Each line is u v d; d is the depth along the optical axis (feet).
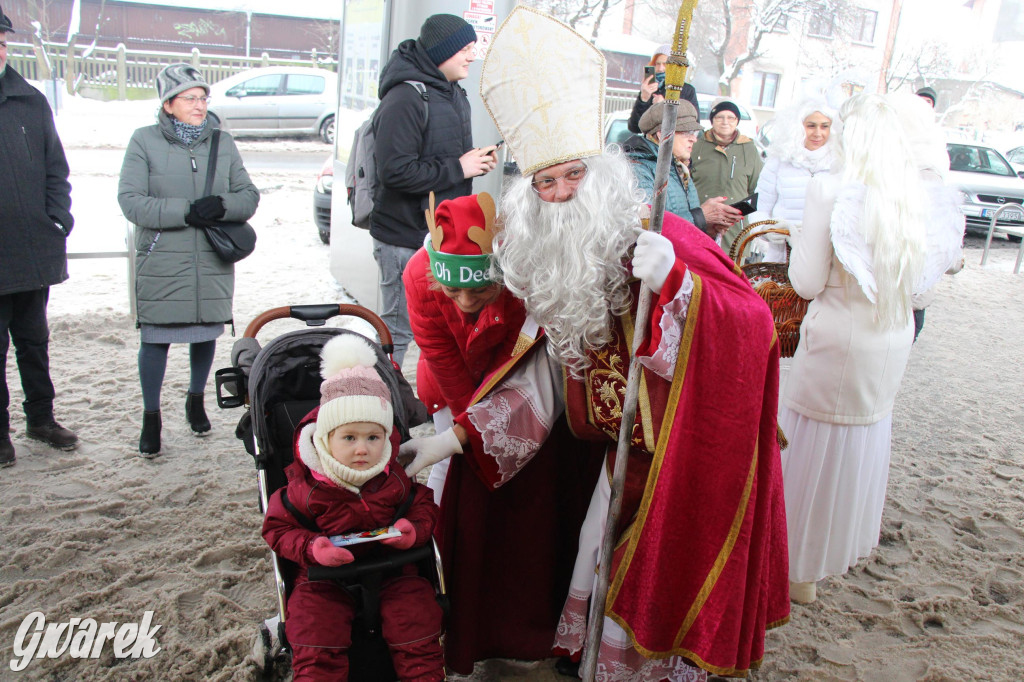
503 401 7.70
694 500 7.34
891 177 8.86
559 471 8.59
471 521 8.30
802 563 10.14
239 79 61.31
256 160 50.83
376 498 7.63
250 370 9.45
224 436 14.66
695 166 19.44
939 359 22.66
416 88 13.43
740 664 7.72
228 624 9.66
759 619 7.87
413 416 9.31
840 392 9.58
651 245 6.65
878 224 8.86
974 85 105.19
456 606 8.43
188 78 12.75
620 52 73.41
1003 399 19.48
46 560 10.61
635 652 7.95
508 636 8.78
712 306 6.96
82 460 13.43
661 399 7.34
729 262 7.50
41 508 11.87
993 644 10.05
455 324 8.00
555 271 6.79
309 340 9.39
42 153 12.68
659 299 6.88
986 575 11.55
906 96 9.59
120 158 45.27
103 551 10.96
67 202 13.16
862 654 9.79
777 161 17.46
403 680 7.50
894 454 15.92
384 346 10.34
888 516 13.24
